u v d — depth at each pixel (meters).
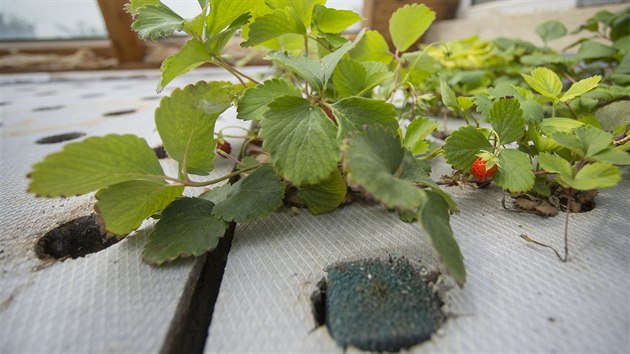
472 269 0.17
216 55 0.23
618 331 0.13
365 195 0.23
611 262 0.17
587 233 0.19
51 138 0.40
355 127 0.18
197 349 0.15
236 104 0.22
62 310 0.15
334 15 0.25
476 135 0.21
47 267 0.17
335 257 0.18
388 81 0.34
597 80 0.21
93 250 0.21
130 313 0.15
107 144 0.15
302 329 0.14
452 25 0.96
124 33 1.15
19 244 0.19
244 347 0.13
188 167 0.19
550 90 0.24
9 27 1.27
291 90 0.21
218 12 0.21
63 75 1.12
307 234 0.20
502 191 0.24
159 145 0.34
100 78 1.05
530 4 0.79
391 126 0.19
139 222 0.19
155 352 0.13
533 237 0.19
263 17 0.22
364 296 0.15
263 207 0.19
